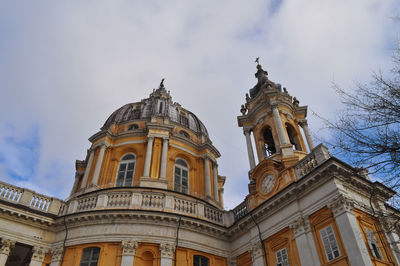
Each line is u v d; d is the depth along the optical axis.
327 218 14.31
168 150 25.78
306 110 23.69
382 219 13.09
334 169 14.67
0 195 17.12
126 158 25.47
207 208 20.22
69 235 17.23
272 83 25.52
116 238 16.84
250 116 24.16
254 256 17.23
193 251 17.75
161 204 18.92
